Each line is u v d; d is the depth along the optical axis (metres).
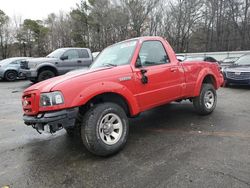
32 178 3.49
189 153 3.99
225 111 6.51
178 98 5.26
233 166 3.51
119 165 3.71
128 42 4.92
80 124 4.09
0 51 56.62
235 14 40.16
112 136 4.07
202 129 5.12
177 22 44.12
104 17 46.62
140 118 6.15
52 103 3.60
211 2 41.88
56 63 12.48
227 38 41.38
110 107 4.00
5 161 4.07
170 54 5.18
